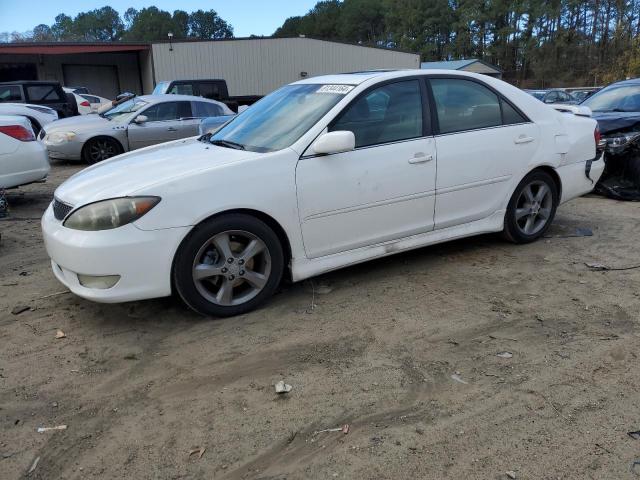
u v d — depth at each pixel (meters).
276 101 4.56
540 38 75.88
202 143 4.42
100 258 3.30
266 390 2.89
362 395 2.83
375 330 3.52
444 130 4.41
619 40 58.62
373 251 4.21
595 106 8.59
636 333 3.42
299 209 3.77
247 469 2.33
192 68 27.50
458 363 3.12
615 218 6.24
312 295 4.09
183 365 3.15
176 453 2.43
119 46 26.86
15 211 7.20
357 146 4.00
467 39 82.00
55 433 2.58
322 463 2.35
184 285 3.51
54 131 11.32
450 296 4.03
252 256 3.70
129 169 3.74
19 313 3.84
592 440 2.46
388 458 2.37
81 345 3.40
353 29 98.31
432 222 4.45
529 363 3.10
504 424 2.58
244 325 3.62
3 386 2.96
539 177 5.06
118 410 2.75
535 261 4.75
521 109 4.89
